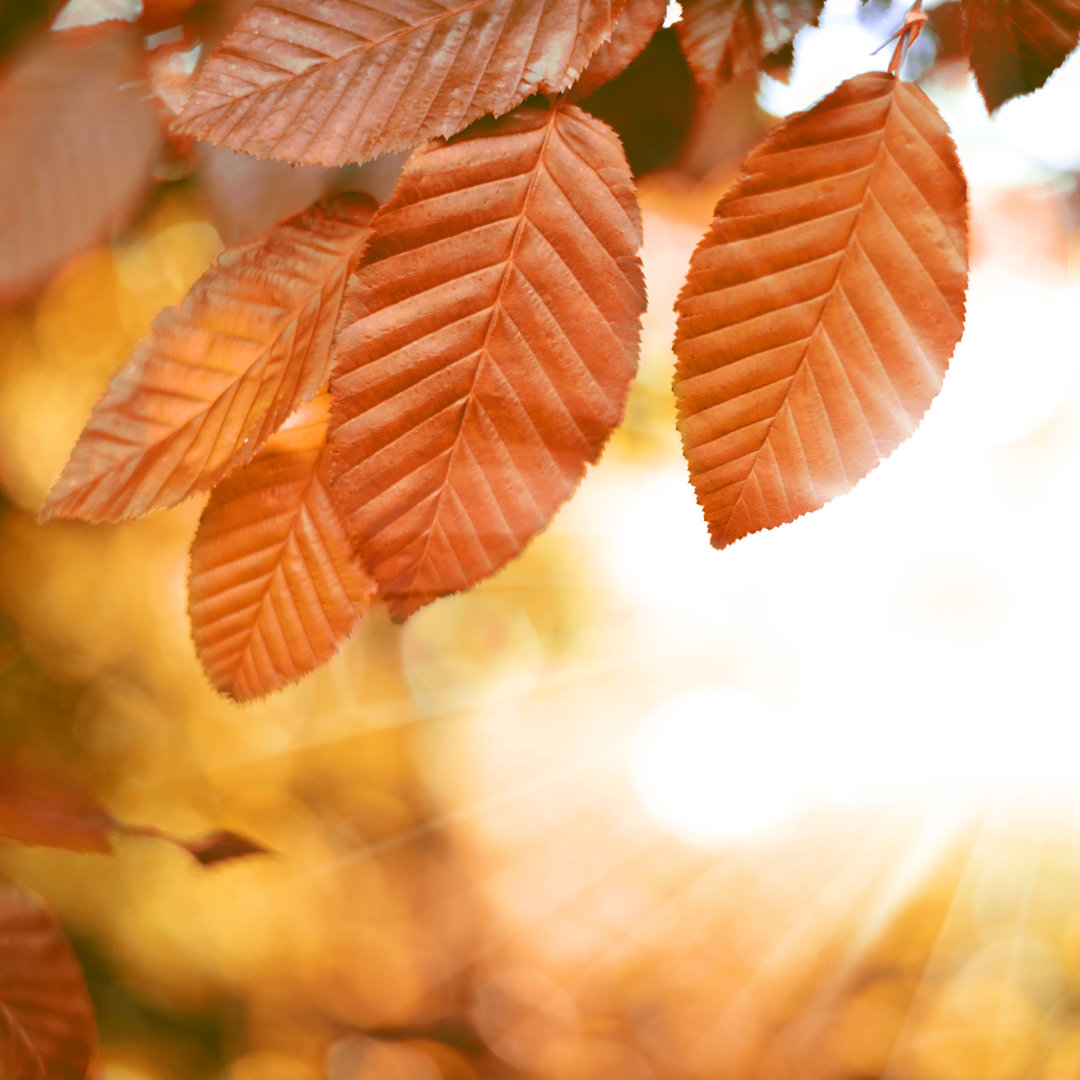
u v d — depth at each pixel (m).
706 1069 2.01
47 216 0.49
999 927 1.89
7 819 0.51
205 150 0.50
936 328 0.44
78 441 0.45
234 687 0.47
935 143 0.45
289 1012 2.13
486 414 0.45
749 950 2.15
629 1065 2.15
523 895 2.56
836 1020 1.93
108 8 0.49
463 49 0.44
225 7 0.49
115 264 0.77
